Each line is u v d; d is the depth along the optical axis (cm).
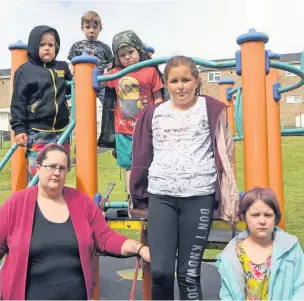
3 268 243
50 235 244
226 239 282
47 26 351
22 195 252
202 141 233
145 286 309
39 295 238
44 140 344
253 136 253
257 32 254
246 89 255
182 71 231
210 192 230
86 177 289
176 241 229
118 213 314
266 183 254
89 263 251
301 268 231
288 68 288
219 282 388
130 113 327
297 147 1306
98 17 512
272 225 231
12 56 414
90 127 290
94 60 292
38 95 341
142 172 246
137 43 331
